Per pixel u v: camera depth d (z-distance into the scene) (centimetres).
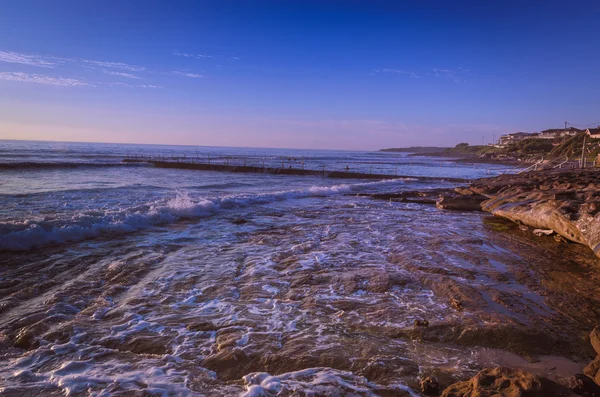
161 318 511
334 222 1361
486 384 327
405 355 420
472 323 499
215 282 669
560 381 365
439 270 747
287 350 425
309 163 7256
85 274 682
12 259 752
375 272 733
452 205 1817
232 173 4366
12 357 399
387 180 3609
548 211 1091
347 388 354
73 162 4297
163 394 339
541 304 575
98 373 372
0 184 2134
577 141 8644
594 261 827
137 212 1248
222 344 437
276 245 975
